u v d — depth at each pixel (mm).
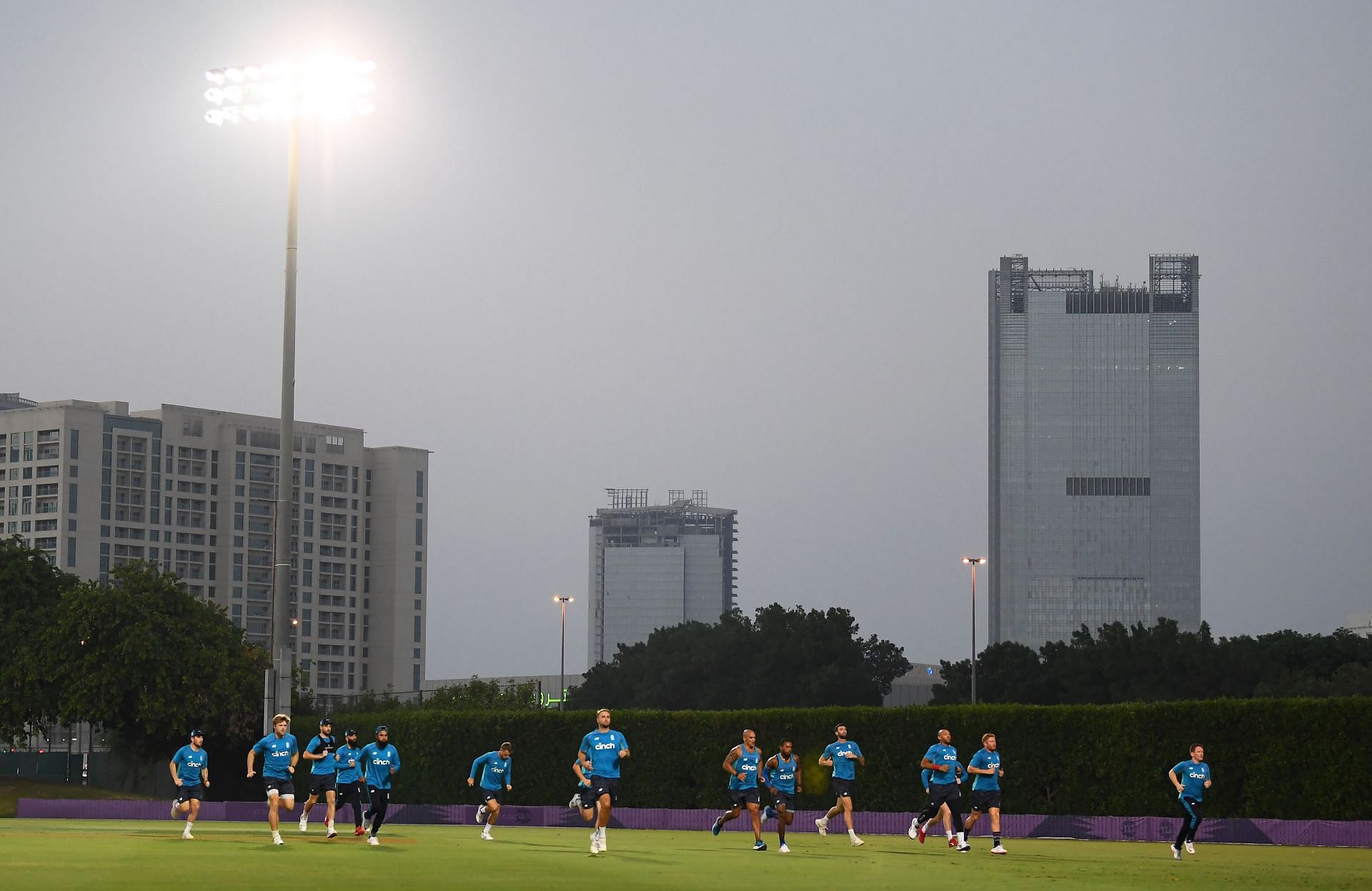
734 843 39219
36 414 199375
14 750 105312
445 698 120938
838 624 142625
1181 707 51156
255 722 81500
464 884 21812
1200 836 47375
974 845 39938
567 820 60562
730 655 146000
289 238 45094
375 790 34188
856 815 53844
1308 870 30250
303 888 20500
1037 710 54156
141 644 79750
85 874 22688
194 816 35062
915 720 56562
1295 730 48906
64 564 195250
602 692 170250
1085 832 49031
